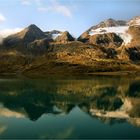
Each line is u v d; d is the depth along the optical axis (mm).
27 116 85938
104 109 97750
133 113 89875
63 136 64562
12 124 75250
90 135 64812
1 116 85688
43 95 137125
